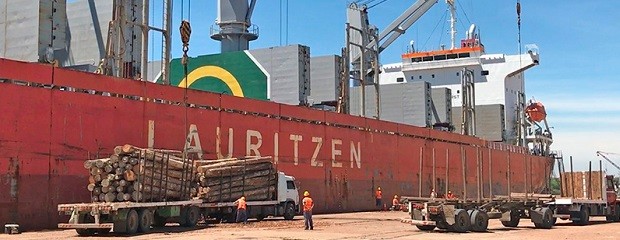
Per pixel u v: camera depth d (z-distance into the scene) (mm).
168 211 25750
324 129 44312
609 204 34938
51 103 27359
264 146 38969
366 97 69062
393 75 83500
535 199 29938
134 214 23641
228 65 56906
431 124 67062
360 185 47250
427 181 55344
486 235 24531
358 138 47719
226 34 58438
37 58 31844
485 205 28156
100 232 24094
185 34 34594
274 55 54312
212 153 35188
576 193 34000
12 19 32781
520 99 80438
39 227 26375
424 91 66625
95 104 29203
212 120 35500
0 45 32750
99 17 37812
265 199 32688
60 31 33344
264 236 22875
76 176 28000
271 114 39844
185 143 31703
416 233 25297
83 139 28500
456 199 27016
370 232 25641
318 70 55656
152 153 24984
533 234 25297
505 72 78688
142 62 34312
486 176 63594
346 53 51094
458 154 59969
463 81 67125
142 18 35312
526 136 80750
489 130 74562
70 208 23234
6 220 25266
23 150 26109
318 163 43375
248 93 55062
